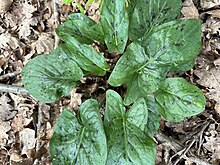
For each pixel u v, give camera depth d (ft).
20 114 1.67
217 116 1.54
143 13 1.41
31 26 1.76
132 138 1.28
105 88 1.61
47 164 1.60
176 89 1.33
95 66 1.39
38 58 1.42
